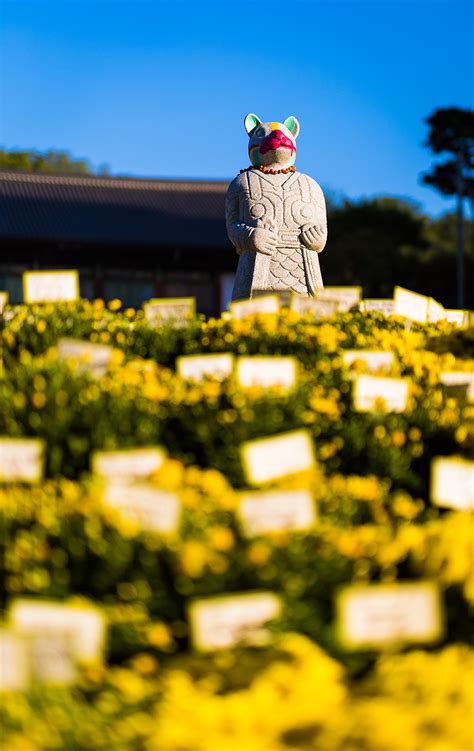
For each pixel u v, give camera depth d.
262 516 4.76
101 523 4.59
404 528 4.91
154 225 49.06
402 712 3.89
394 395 6.03
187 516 4.71
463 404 6.22
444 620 4.61
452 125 48.28
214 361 6.39
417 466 5.91
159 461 5.12
